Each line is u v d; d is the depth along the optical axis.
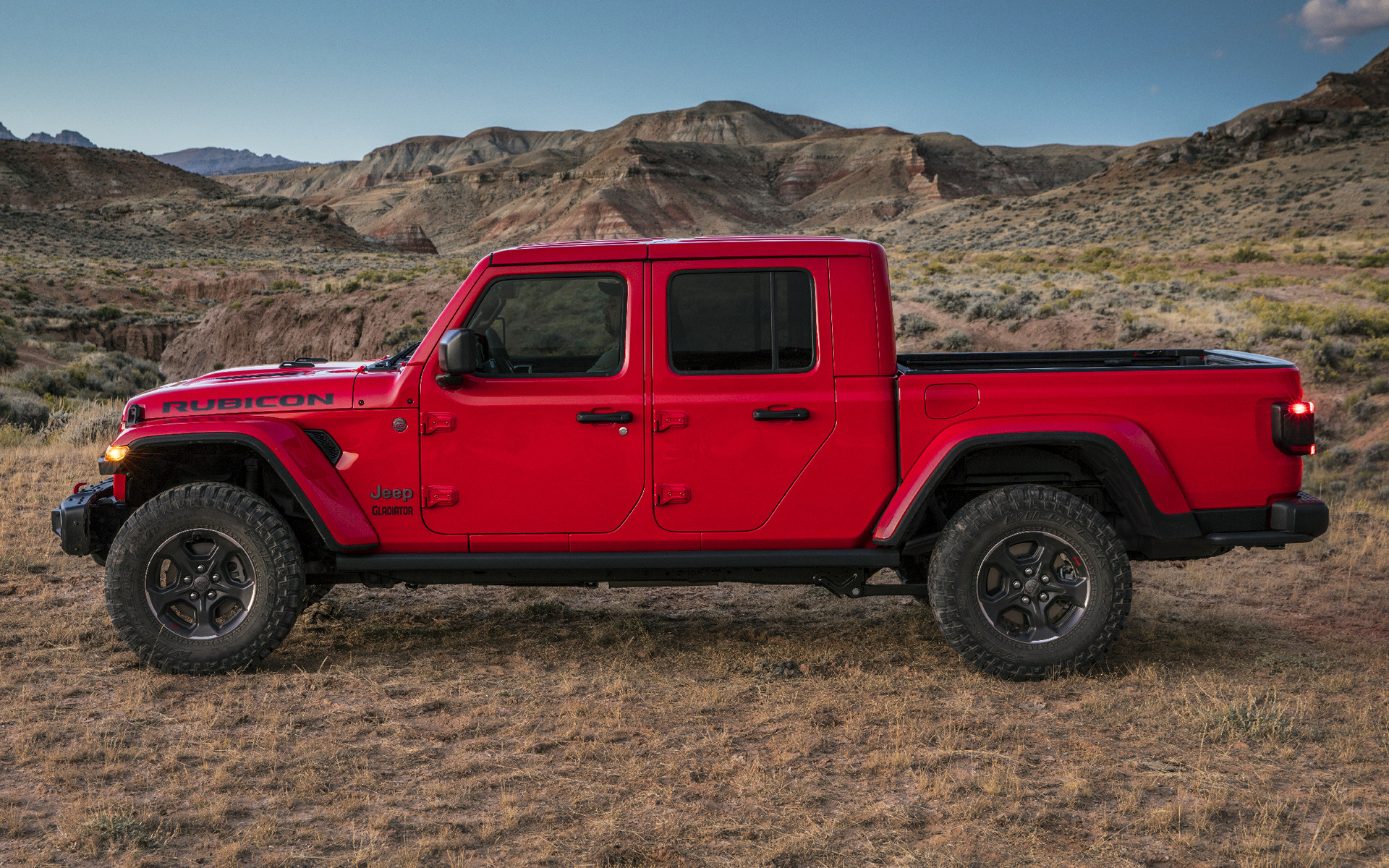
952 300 29.59
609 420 4.47
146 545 4.48
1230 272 40.81
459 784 3.46
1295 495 4.57
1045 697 4.36
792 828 3.14
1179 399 4.48
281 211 160.25
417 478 4.56
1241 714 4.01
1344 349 23.20
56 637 5.07
